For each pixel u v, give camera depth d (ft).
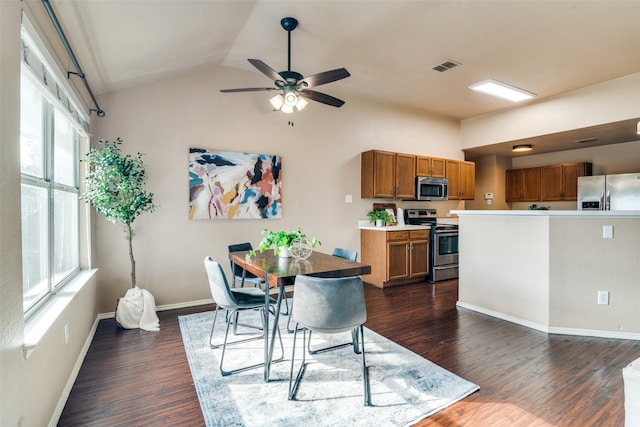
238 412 6.11
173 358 8.29
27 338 4.92
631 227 9.40
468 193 19.66
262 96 13.93
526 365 7.97
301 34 10.61
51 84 6.36
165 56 10.29
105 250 11.21
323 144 15.49
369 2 8.86
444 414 6.10
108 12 7.06
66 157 8.77
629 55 11.55
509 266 11.11
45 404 5.40
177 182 12.27
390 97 16.44
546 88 14.75
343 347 8.93
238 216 13.33
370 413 6.09
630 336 9.50
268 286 7.30
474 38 10.60
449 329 10.31
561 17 9.36
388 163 16.43
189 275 12.55
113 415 6.07
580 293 9.86
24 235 5.78
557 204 21.03
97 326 10.44
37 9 5.63
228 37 10.62
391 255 15.47
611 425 5.81
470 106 17.58
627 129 15.06
